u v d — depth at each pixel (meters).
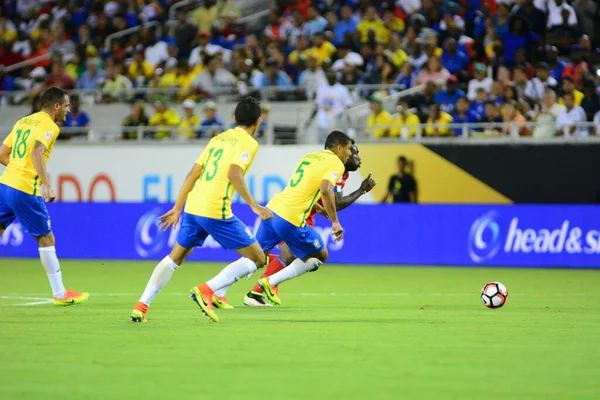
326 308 40.56
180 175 77.38
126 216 74.44
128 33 94.25
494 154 71.62
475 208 69.56
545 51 79.56
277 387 21.75
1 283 53.78
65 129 80.31
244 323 34.22
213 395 20.81
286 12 91.62
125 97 84.44
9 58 98.12
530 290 51.03
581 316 37.53
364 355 26.55
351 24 85.94
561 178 70.81
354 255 71.44
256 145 32.50
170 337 30.05
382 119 74.94
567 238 67.69
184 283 54.72
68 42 96.19
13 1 102.38
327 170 37.91
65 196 79.50
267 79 81.88
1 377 22.94
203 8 92.81
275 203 38.81
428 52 78.31
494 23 80.44
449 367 24.58
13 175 39.38
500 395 20.97
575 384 22.30
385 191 73.50
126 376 23.11
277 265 41.47
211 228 32.81
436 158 72.56
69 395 20.80
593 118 72.50
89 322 34.25
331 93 76.69
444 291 50.12
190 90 82.00
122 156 78.38
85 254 75.25
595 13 82.31
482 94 73.44
